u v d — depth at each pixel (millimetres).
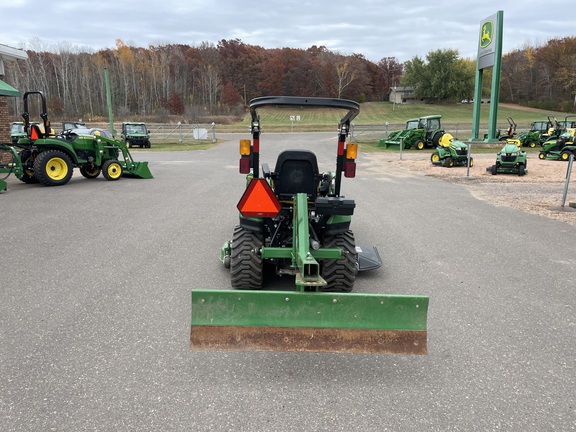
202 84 95188
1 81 13930
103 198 10133
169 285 4875
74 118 70812
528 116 83438
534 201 10680
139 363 3320
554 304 4602
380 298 3191
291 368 3316
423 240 7020
